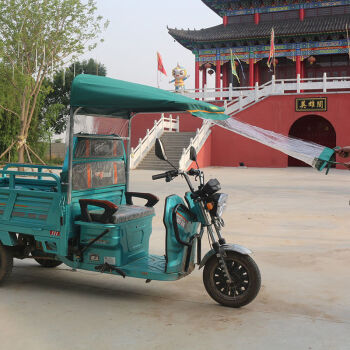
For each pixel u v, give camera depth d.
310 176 21.94
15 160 28.69
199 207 4.75
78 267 5.06
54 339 3.79
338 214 10.42
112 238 4.82
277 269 5.97
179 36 39.94
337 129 28.58
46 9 20.08
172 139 29.27
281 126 29.62
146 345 3.69
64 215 4.90
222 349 3.62
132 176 21.03
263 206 11.69
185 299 4.88
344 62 39.88
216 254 4.62
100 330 3.99
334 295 4.98
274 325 4.13
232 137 30.23
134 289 5.23
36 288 5.25
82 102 4.70
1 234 5.24
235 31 39.59
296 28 37.31
